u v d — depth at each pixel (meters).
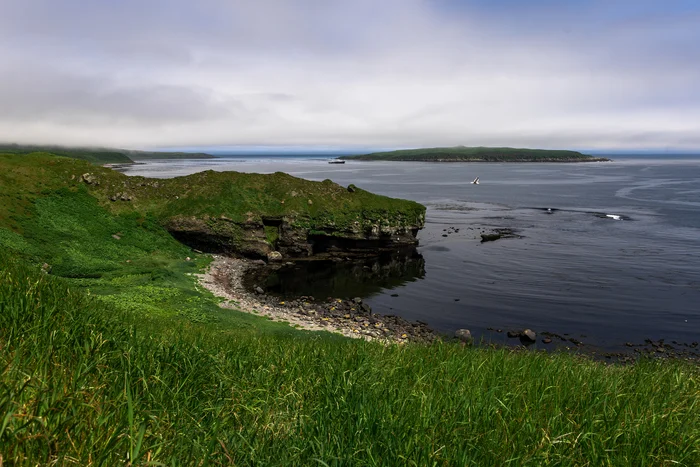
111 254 45.22
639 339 32.56
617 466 4.89
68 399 4.35
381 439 4.95
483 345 30.94
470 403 6.06
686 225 75.94
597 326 34.91
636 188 150.62
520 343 31.97
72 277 37.38
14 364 4.78
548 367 9.13
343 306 39.47
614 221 81.38
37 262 37.56
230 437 4.93
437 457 4.64
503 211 97.00
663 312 37.56
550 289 44.03
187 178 60.81
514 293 43.16
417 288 45.47
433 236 70.38
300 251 58.34
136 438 4.11
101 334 6.79
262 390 6.52
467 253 59.50
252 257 55.31
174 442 4.60
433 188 157.00
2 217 41.78
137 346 7.08
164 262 46.16
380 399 6.14
